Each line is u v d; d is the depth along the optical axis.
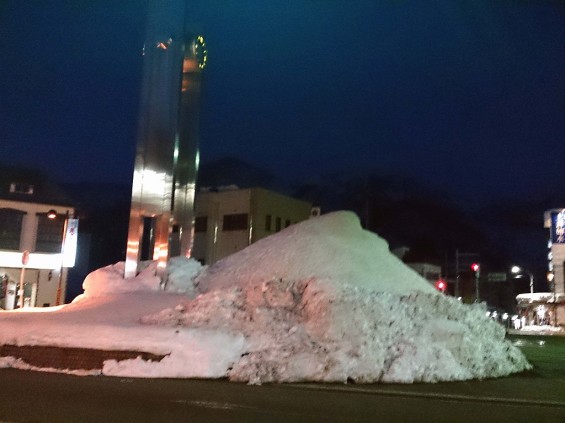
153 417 7.58
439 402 9.85
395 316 13.07
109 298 15.80
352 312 12.50
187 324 12.95
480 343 13.86
